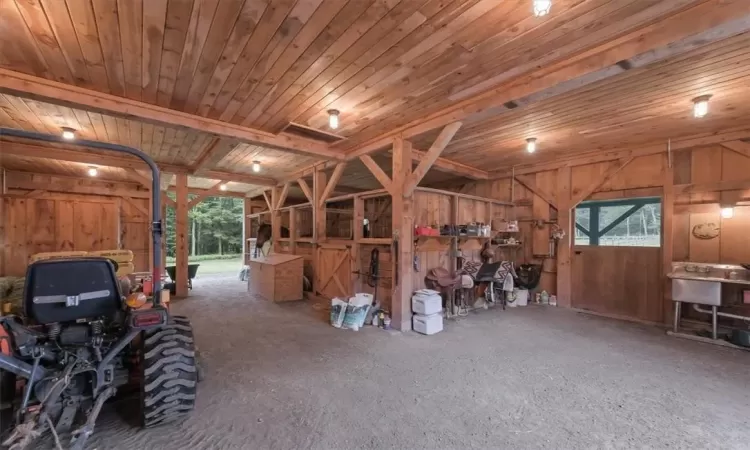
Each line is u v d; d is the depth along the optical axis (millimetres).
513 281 5832
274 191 8086
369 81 2881
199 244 19531
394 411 2346
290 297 6102
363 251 5273
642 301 4875
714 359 3311
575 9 1968
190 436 2029
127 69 2646
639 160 4926
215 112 3574
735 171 4156
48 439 1937
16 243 5867
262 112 3578
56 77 2764
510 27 2141
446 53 2449
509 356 3379
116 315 2150
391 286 4727
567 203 5684
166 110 3422
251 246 9148
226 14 2002
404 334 4113
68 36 2205
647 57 2225
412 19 2055
